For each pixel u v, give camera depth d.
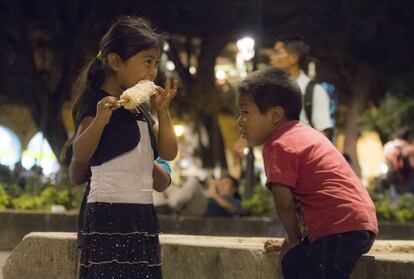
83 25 21.17
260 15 22.53
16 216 14.83
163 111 5.31
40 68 23.62
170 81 5.34
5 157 46.12
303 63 9.40
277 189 5.17
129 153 5.20
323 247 5.12
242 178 23.19
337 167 5.23
